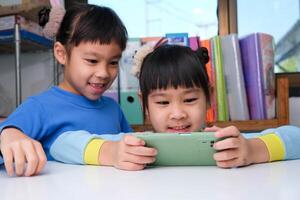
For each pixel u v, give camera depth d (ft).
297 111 5.47
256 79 4.67
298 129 2.25
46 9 4.59
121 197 1.12
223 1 5.63
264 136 2.05
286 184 1.27
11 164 1.64
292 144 1.99
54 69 5.53
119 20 3.40
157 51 3.10
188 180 1.39
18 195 1.20
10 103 5.66
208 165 1.79
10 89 5.89
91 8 3.37
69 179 1.47
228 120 4.65
